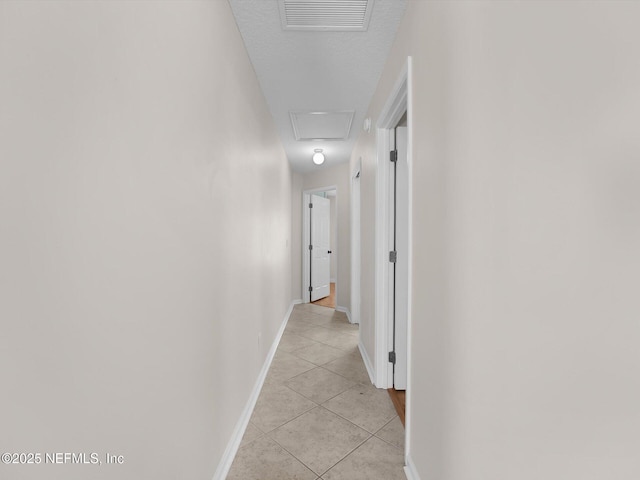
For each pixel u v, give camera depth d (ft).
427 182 4.26
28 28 1.67
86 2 2.05
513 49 2.35
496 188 2.60
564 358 1.92
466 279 3.10
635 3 1.46
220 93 4.71
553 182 1.98
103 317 2.23
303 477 4.81
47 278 1.80
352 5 5.27
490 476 2.68
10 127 1.59
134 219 2.58
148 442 2.80
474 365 2.95
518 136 2.31
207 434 4.19
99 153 2.18
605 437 1.67
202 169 4.01
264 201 8.50
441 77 3.73
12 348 1.62
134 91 2.56
